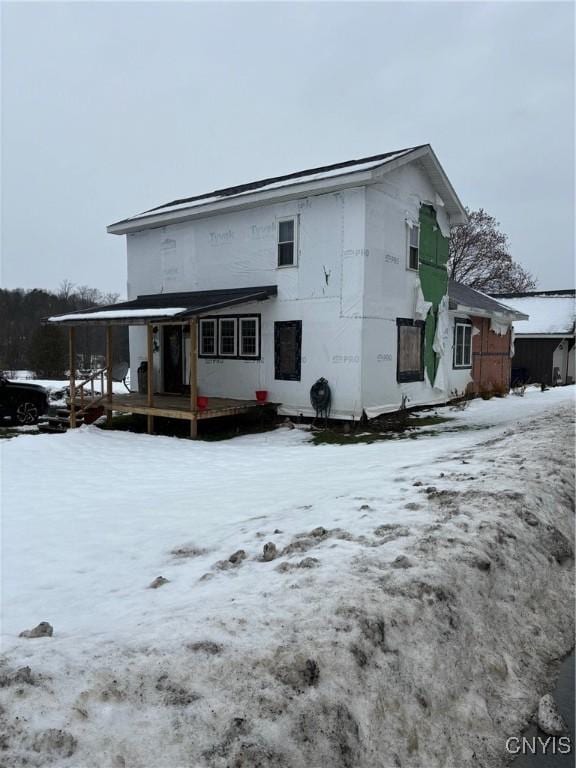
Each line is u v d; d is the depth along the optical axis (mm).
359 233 11430
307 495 5996
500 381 19641
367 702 2365
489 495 4934
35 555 4719
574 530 4883
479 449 7887
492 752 2482
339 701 2287
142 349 16188
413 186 13234
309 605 2920
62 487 7250
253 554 4148
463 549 3701
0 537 5227
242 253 13531
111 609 3486
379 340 12188
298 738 2080
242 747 1975
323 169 13773
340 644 2549
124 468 8453
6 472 8211
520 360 26328
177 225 14883
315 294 12211
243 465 8531
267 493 6348
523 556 4004
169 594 3586
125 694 2217
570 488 5590
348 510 4918
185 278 14852
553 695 2922
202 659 2430
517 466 6121
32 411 14203
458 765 2354
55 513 5984
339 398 11945
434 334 14648
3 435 12789
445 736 2459
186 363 14969
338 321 11875
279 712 2156
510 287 39594
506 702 2805
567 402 14750
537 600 3752
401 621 2854
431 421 12602
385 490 5637
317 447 10117
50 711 2105
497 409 14539
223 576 3748
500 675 2951
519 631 3365
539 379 25891
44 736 1964
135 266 16188
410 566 3406
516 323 26906
